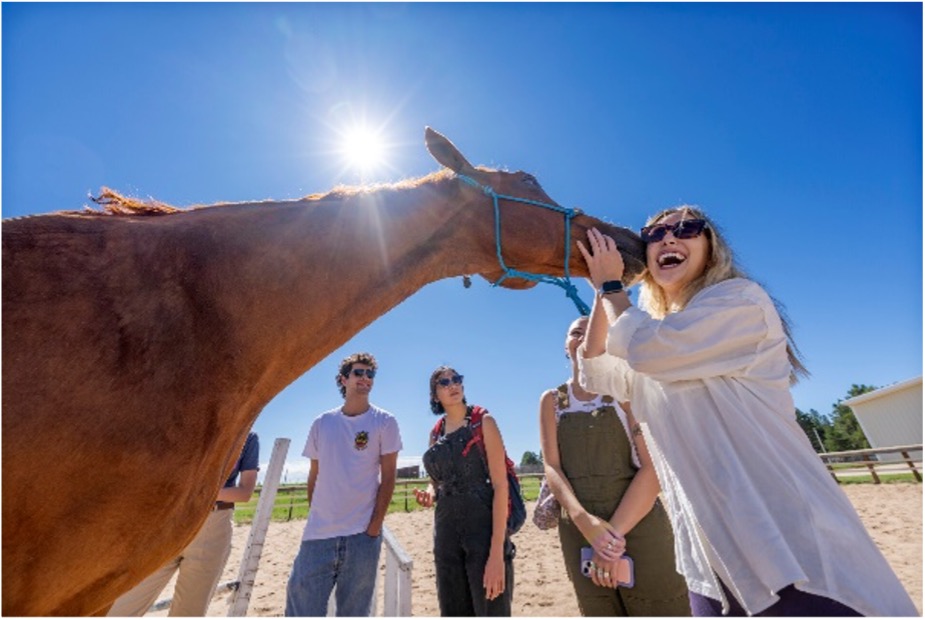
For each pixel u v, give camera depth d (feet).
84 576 4.20
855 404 96.17
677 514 5.29
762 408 4.63
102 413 4.07
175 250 5.09
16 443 3.71
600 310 6.39
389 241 6.63
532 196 7.63
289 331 5.60
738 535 4.21
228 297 5.21
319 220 6.16
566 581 21.49
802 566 3.97
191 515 5.06
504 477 8.95
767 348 4.83
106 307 4.40
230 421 5.13
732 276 5.83
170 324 4.70
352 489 10.33
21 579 3.85
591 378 6.27
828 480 4.44
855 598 3.85
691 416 4.86
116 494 4.13
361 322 6.31
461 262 7.36
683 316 4.87
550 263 7.52
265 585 22.89
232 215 5.77
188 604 10.60
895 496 36.73
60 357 4.01
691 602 5.07
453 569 9.07
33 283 4.15
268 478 12.01
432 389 10.66
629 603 6.91
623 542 6.42
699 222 5.95
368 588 9.89
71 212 5.15
